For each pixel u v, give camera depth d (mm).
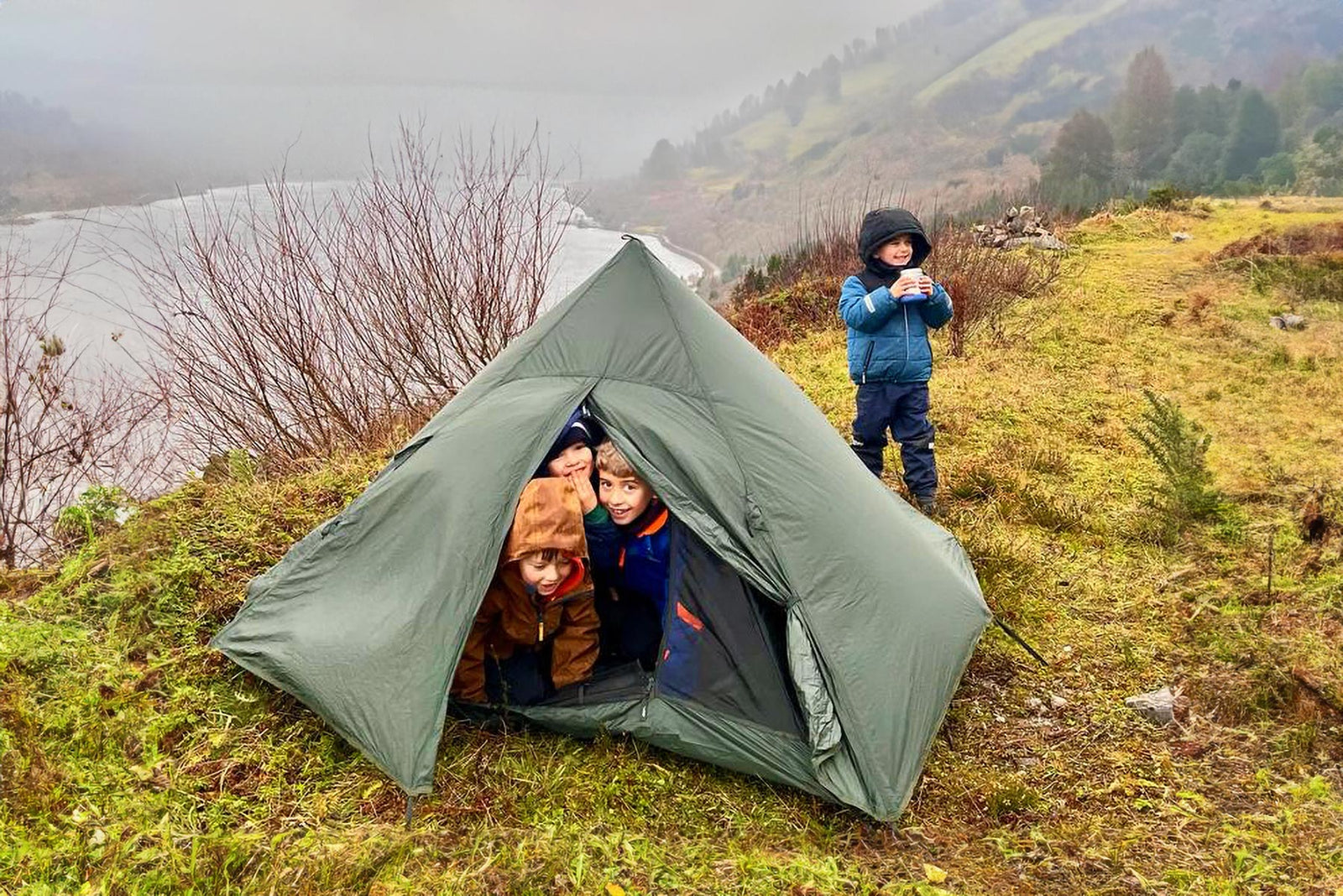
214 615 3740
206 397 5930
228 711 3170
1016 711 3527
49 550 4527
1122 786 3076
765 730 3039
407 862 2502
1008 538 4871
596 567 3451
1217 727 3412
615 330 3539
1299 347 9086
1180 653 3910
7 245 5477
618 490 3262
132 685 3230
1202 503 5090
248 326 5980
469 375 6672
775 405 3549
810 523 3240
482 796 2861
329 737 3045
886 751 2918
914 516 4430
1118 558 4754
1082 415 7094
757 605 3191
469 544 3057
